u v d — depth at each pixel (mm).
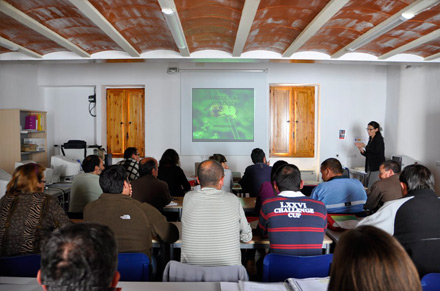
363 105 6414
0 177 3305
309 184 4164
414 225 1579
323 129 6438
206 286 1324
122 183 1854
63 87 6656
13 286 1295
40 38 3639
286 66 6359
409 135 5488
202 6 2791
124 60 4348
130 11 2900
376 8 2764
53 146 6707
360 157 6430
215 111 6391
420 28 3234
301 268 1530
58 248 661
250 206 3039
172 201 3170
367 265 583
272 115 6625
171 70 6207
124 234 1771
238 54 4102
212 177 1806
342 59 4332
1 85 5266
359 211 2619
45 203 1822
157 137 6402
